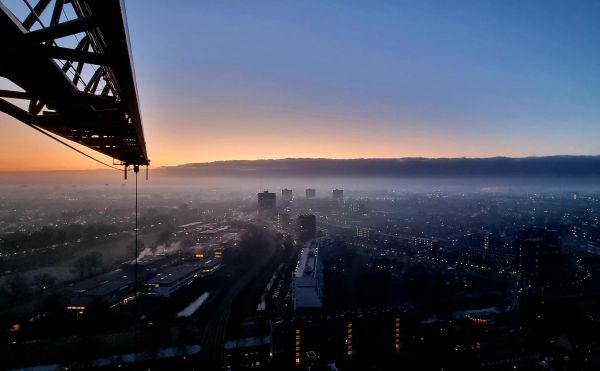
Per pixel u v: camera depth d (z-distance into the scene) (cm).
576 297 7506
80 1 684
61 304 6494
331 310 6462
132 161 2619
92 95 945
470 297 7625
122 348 5022
